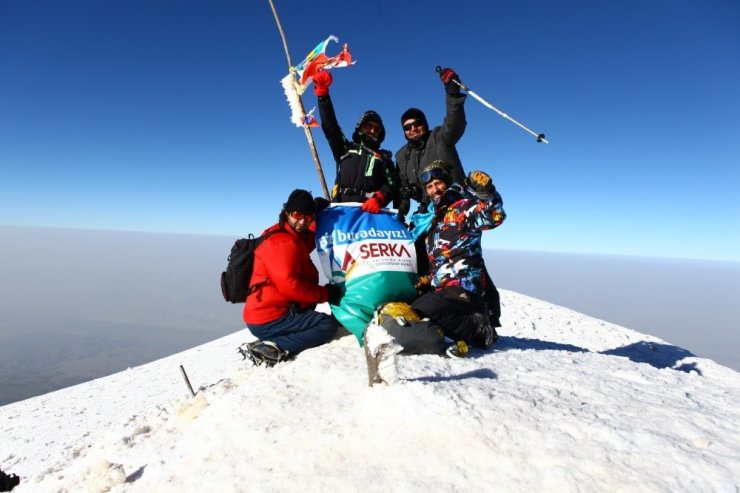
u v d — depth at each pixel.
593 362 5.14
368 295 5.37
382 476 2.70
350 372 4.25
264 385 4.19
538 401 3.42
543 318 20.44
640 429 2.95
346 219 5.77
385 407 3.34
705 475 2.41
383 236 5.69
